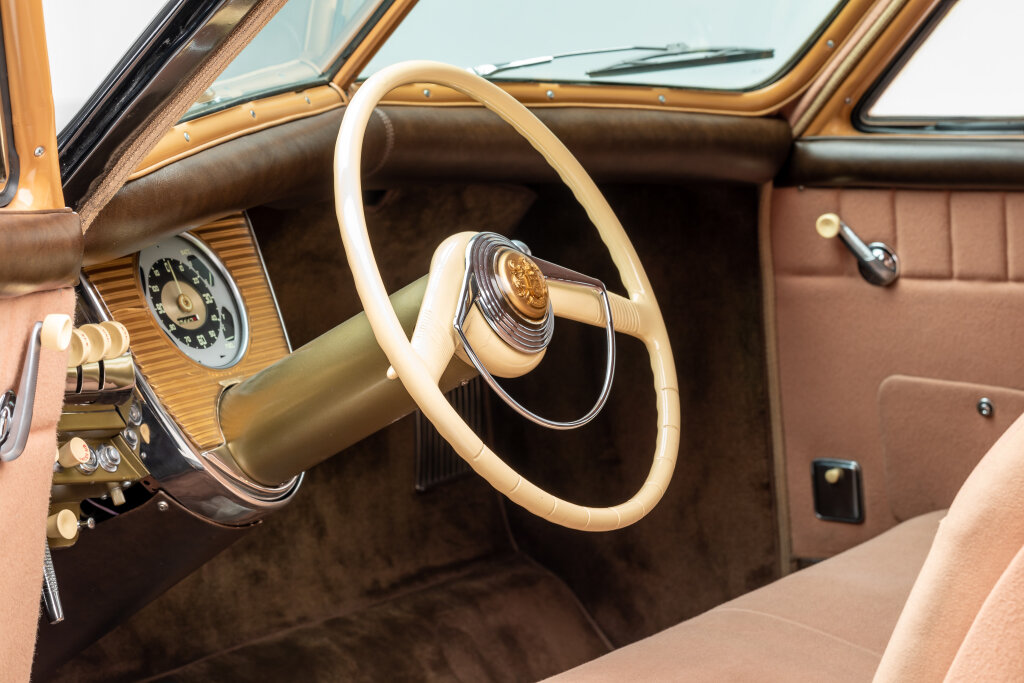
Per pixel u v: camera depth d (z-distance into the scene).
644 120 2.45
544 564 2.88
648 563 2.76
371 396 1.86
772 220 2.62
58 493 1.84
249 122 2.05
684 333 2.71
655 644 1.90
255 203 2.10
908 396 2.53
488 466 1.76
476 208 2.68
